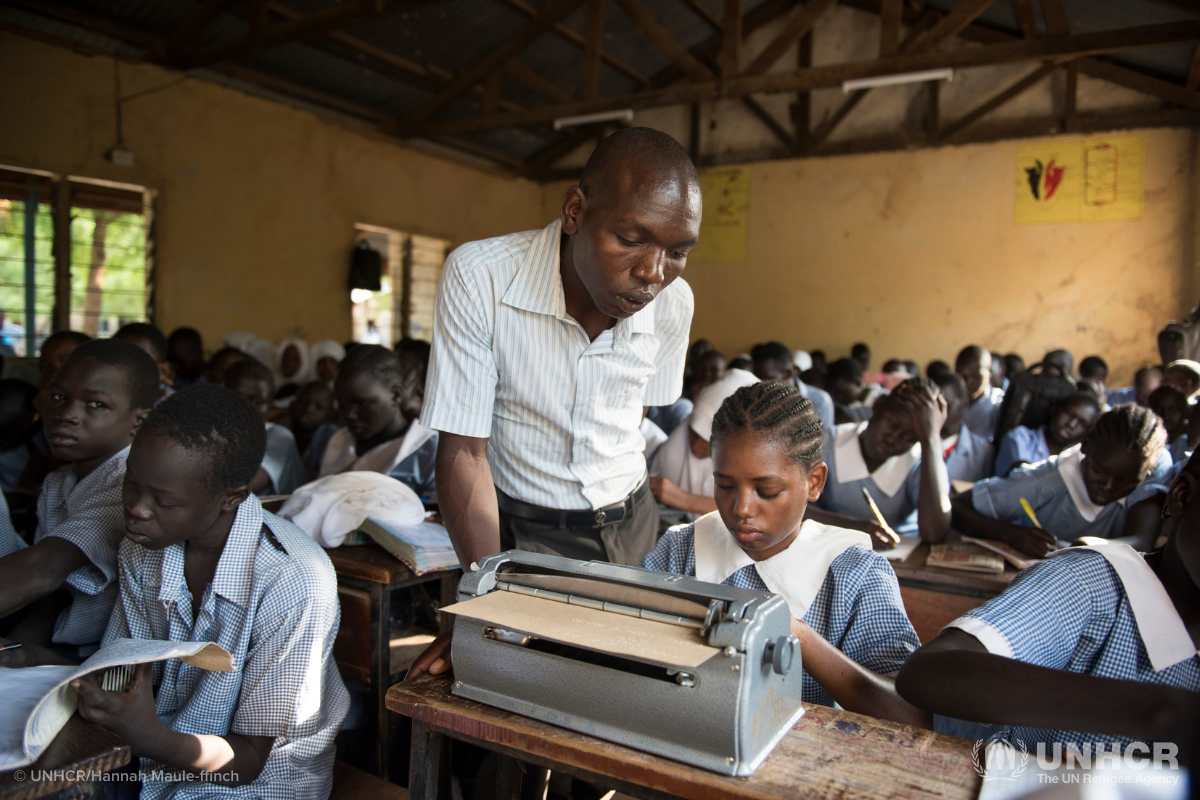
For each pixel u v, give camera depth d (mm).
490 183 9531
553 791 1532
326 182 7527
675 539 1364
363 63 7262
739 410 1149
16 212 5449
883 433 2396
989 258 8328
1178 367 3627
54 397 1535
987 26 8141
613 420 1457
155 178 6148
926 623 1982
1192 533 968
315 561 1349
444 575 1834
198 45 6355
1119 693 800
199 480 1203
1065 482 2242
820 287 9086
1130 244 7773
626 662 815
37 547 1430
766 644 749
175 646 912
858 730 824
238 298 6805
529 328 1325
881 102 8773
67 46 5602
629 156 1072
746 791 709
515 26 7602
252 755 1255
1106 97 7840
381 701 1727
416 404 2689
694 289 9656
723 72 7090
